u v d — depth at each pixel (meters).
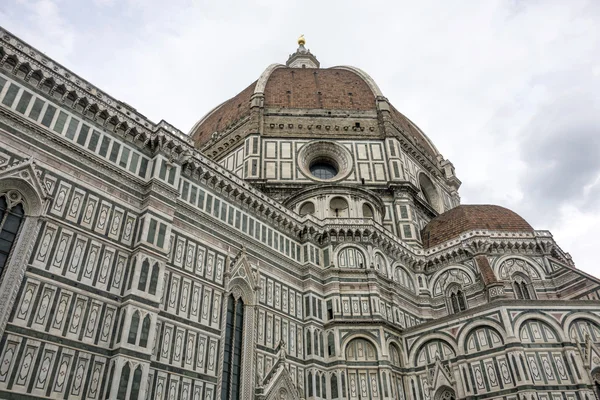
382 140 71.50
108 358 29.17
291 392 40.16
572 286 50.44
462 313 44.91
